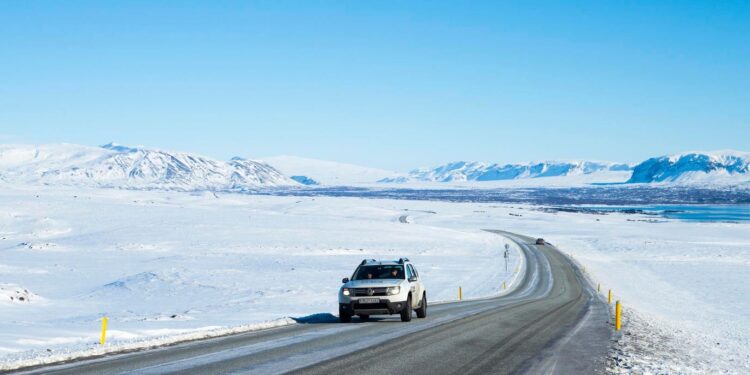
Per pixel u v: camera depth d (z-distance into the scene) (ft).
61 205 469.57
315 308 103.04
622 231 452.76
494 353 45.34
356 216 581.94
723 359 50.08
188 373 35.47
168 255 254.06
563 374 37.55
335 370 37.09
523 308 93.97
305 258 239.09
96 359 40.68
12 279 182.60
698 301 145.38
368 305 64.59
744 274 214.48
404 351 45.24
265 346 47.16
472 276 194.39
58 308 118.11
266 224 381.19
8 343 48.91
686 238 385.50
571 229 480.23
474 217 613.11
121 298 142.00
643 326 73.51
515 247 324.39
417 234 355.77
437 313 79.82
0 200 483.51
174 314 90.48
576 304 110.42
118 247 285.64
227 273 181.47
